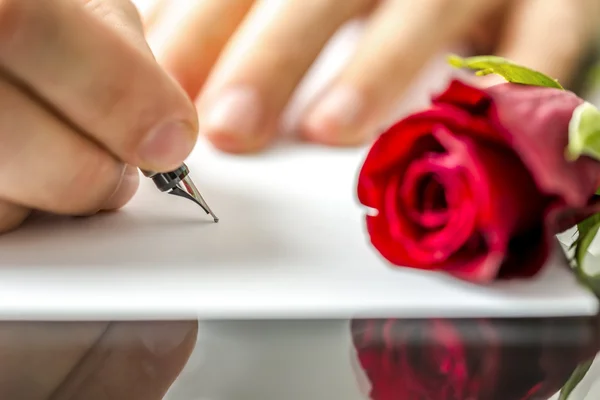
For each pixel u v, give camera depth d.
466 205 0.22
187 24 0.33
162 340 0.22
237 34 0.33
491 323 0.22
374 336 0.22
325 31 0.32
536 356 0.21
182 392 0.20
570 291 0.23
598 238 0.25
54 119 0.24
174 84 0.24
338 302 0.23
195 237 0.25
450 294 0.23
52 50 0.23
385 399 0.20
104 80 0.23
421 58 0.33
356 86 0.31
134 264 0.24
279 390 0.20
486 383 0.21
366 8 0.35
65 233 0.25
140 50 0.24
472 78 0.26
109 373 0.21
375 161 0.23
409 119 0.23
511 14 0.39
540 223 0.22
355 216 0.26
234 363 0.21
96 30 0.23
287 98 0.31
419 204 0.23
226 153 0.30
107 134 0.24
